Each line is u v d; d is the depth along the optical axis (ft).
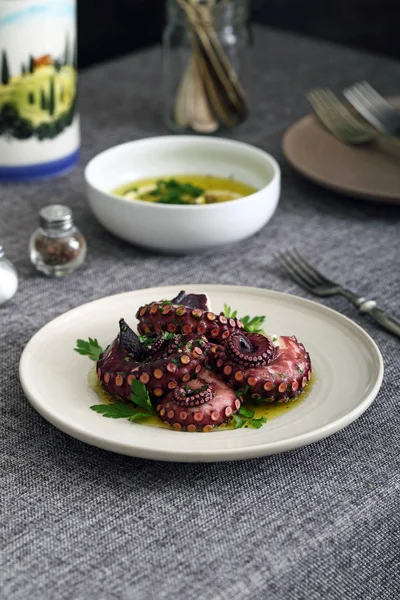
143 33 6.01
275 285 3.25
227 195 3.50
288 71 4.73
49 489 2.57
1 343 2.98
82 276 3.29
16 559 2.42
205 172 3.61
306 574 2.43
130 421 2.60
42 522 2.50
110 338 2.86
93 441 2.52
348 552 2.48
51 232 3.23
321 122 4.03
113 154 3.54
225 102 4.04
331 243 3.48
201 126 4.07
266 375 2.63
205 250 3.39
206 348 2.66
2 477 2.59
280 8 5.84
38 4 3.49
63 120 3.73
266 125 4.23
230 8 3.92
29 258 3.38
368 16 5.60
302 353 2.70
